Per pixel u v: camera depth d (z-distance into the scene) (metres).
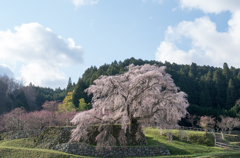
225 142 25.94
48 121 32.12
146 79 18.62
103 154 18.14
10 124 32.09
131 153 18.31
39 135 22.59
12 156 19.05
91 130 20.81
